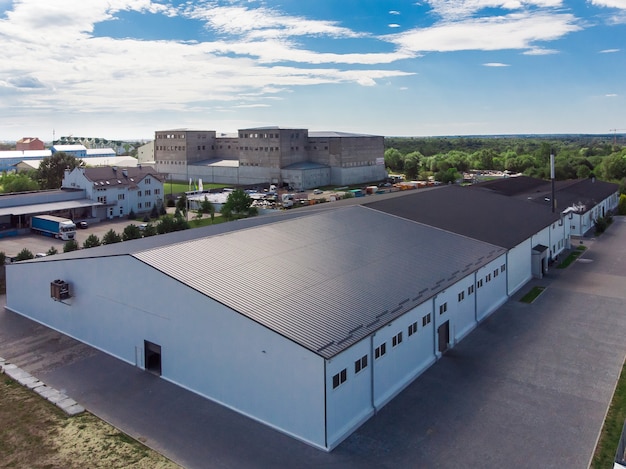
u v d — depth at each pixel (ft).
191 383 85.92
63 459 67.10
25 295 120.67
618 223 248.93
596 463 65.67
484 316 119.44
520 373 91.30
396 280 98.94
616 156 415.23
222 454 68.44
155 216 271.49
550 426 74.33
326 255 107.04
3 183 357.20
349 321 79.56
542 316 120.06
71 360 97.86
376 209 150.82
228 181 444.14
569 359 96.63
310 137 434.30
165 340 89.15
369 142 450.30
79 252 119.55
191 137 469.98
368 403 78.38
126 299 94.99
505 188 262.47
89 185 261.65
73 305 107.55
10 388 86.63
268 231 117.50
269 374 74.74
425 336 94.12
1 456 67.87
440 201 173.37
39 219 226.38
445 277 105.19
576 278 152.25
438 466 65.72
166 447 69.92
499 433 72.79
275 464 66.28
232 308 77.87
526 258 148.66
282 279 91.35
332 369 69.97
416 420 76.54
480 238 137.28
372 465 66.03
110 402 82.23
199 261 94.48
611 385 86.28
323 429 69.31
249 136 425.28
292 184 404.77
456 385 87.20
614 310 122.93
